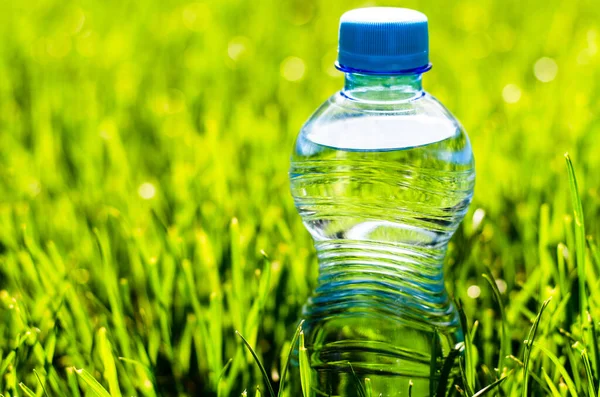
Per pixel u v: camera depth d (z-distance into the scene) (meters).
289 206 0.52
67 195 0.55
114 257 0.50
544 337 0.41
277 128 0.62
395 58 0.38
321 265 0.43
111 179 0.57
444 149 0.41
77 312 0.45
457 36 0.88
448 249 0.48
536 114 0.63
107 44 0.85
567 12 0.94
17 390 0.40
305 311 0.42
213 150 0.57
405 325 0.41
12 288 0.48
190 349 0.45
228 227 0.51
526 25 0.90
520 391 0.40
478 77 0.73
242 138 0.61
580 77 0.71
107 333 0.43
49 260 0.48
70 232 0.52
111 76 0.77
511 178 0.54
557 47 0.82
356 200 0.42
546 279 0.45
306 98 0.69
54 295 0.45
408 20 0.38
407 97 0.40
